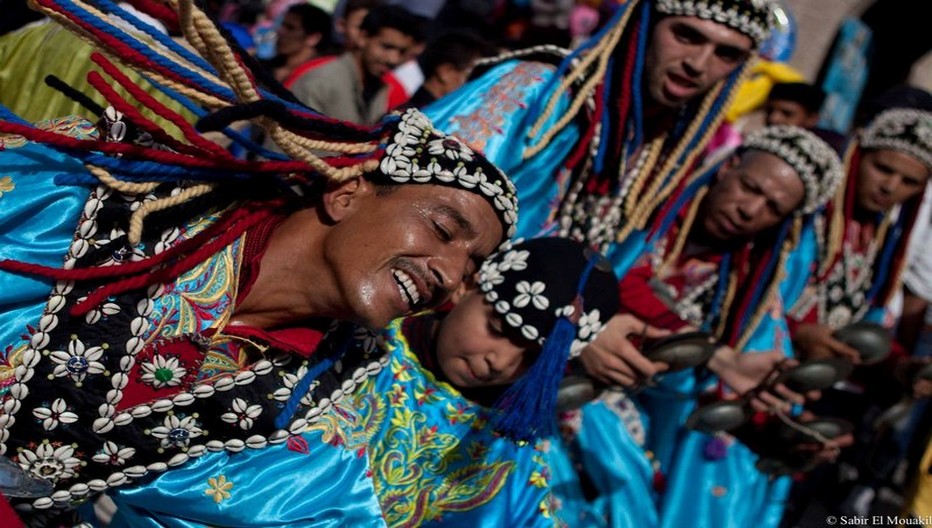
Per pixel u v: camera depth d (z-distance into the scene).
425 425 1.90
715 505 2.75
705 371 2.73
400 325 1.92
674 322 2.30
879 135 3.09
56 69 2.06
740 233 2.66
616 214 2.42
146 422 1.45
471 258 1.46
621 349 2.11
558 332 1.80
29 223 1.40
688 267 2.76
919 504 3.04
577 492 2.62
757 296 2.75
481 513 1.99
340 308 1.43
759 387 2.45
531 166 2.29
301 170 1.46
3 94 2.12
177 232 1.43
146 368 1.43
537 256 1.83
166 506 1.54
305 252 1.44
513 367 1.85
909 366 2.94
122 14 1.33
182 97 1.58
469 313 1.83
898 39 6.95
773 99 4.30
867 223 3.22
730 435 2.74
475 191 1.41
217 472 1.54
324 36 4.05
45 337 1.39
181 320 1.43
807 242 2.98
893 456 3.18
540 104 2.23
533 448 1.96
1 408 1.40
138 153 1.37
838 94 6.29
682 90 2.26
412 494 1.95
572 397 2.05
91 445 1.45
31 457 1.44
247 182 1.46
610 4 5.25
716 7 2.16
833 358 2.47
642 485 2.68
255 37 4.55
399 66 3.82
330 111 3.42
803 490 3.21
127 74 2.02
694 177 2.69
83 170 1.43
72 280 1.39
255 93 1.31
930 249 3.60
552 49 2.30
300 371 1.52
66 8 1.28
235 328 1.47
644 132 2.41
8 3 2.92
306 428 1.59
